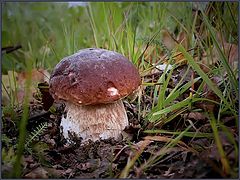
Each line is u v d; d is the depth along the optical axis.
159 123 0.21
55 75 0.21
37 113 0.25
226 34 0.28
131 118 0.23
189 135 0.18
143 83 0.23
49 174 0.17
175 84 0.25
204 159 0.16
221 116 0.20
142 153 0.19
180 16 0.32
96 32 0.33
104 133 0.21
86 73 0.19
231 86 0.21
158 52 0.31
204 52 0.28
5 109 0.24
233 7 0.27
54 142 0.21
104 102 0.20
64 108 0.24
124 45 0.31
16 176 0.16
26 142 0.20
